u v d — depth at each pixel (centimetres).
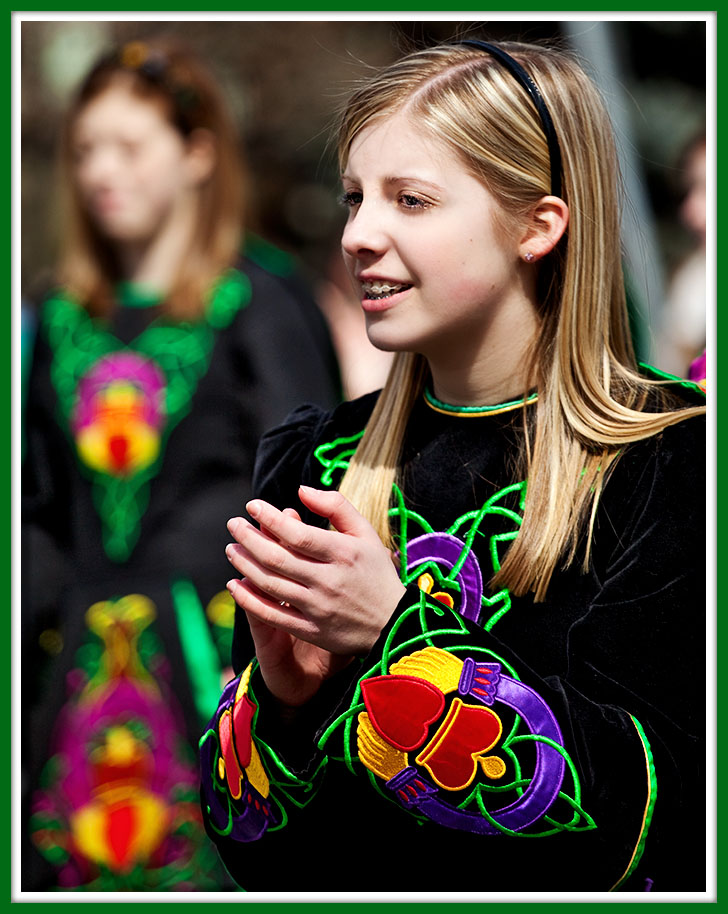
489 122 260
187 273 462
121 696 434
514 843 245
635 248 554
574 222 270
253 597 241
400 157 257
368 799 258
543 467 262
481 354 270
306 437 303
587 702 239
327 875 261
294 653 254
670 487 253
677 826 251
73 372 462
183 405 449
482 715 236
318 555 237
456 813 237
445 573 264
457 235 256
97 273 475
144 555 442
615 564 251
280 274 472
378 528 274
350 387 672
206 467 446
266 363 445
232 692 269
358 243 257
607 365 272
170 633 434
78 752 436
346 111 272
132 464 448
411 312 259
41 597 453
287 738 252
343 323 685
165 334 459
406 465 279
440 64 266
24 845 439
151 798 432
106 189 464
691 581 250
